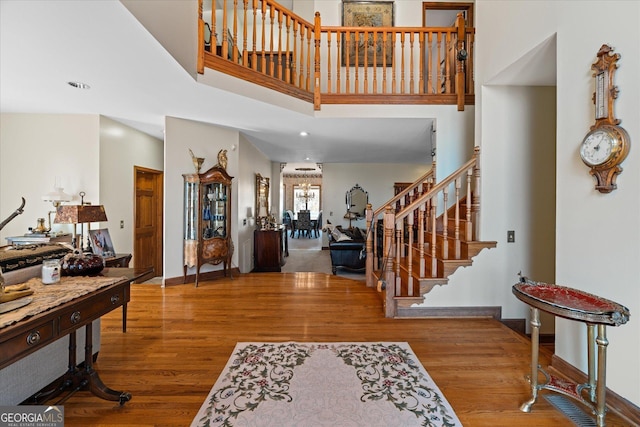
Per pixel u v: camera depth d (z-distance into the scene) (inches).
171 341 97.9
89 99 128.7
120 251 171.0
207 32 170.9
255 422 61.4
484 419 63.2
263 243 238.7
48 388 69.9
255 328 108.6
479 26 120.1
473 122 153.7
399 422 61.7
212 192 171.3
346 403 67.4
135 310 126.5
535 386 66.4
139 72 101.3
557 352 80.9
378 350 92.1
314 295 147.9
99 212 130.6
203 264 167.3
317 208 583.5
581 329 74.4
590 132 68.1
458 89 153.0
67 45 83.4
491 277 119.9
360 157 284.7
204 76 111.0
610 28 65.6
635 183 60.9
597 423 59.5
